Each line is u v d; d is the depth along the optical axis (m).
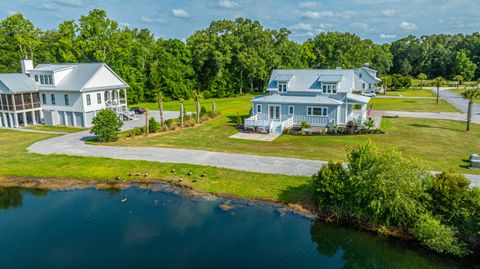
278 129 35.53
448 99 62.97
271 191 20.00
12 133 37.84
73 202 19.75
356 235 15.92
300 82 39.66
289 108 37.72
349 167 17.47
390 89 84.81
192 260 13.86
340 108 36.66
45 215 18.12
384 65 105.94
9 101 40.81
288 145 29.62
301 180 21.06
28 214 18.27
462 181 15.81
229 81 80.38
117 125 33.22
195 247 14.82
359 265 13.80
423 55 118.81
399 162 16.03
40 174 24.19
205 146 29.86
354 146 28.56
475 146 27.89
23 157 27.42
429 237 14.62
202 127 39.41
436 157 24.45
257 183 20.98
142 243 15.16
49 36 71.88
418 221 15.29
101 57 64.69
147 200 19.73
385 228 16.03
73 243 15.23
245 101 69.31
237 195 19.92
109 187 21.88
